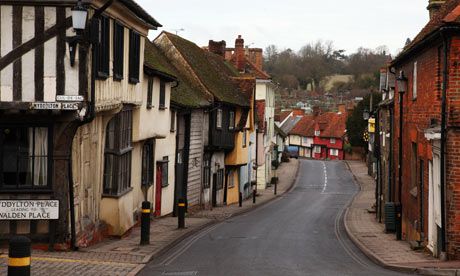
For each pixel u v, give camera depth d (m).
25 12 14.34
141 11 18.70
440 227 16.30
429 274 14.03
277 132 83.38
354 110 86.75
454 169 15.73
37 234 14.97
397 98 26.83
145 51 27.39
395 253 18.00
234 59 58.16
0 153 14.79
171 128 29.22
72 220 15.28
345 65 162.50
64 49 14.40
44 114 14.59
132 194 21.44
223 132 38.25
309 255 17.86
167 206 29.02
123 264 14.52
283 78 158.75
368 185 62.28
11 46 14.34
